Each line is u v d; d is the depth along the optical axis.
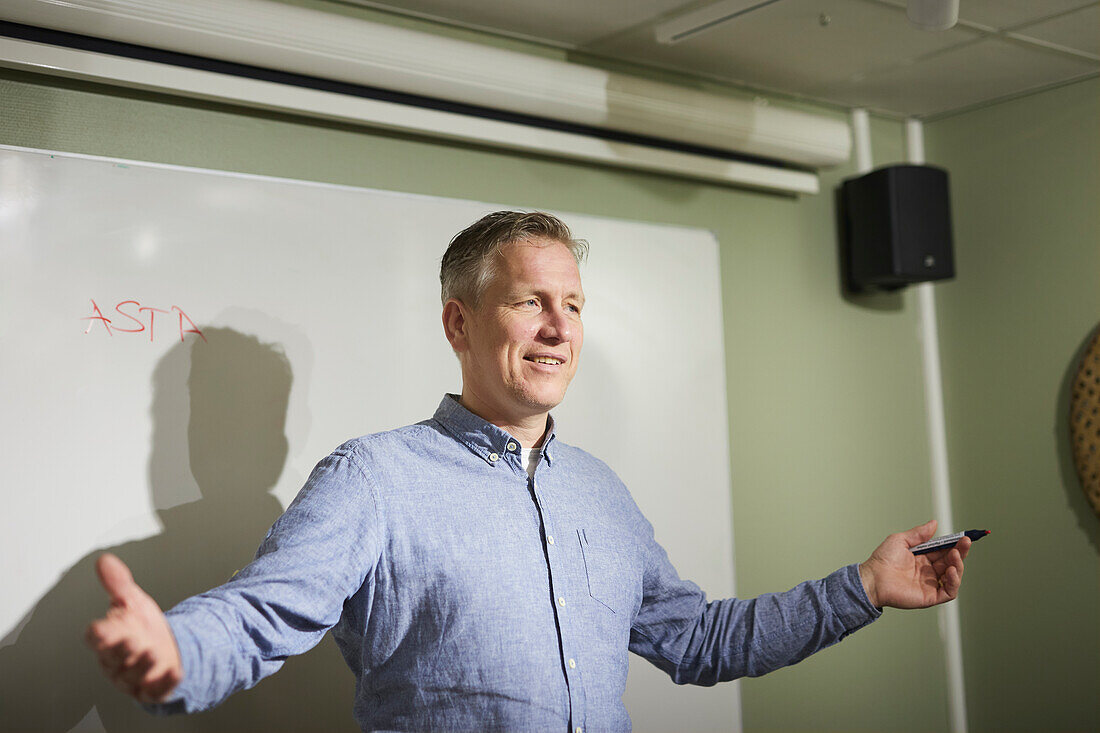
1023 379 2.81
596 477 1.61
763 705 2.54
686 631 1.62
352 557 1.26
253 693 1.83
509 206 2.27
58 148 1.75
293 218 1.95
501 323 1.45
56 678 1.64
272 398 1.88
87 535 1.68
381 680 1.35
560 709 1.34
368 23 1.96
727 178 2.56
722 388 2.53
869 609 1.53
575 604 1.42
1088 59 2.55
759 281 2.71
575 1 2.12
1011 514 2.83
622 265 2.40
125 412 1.73
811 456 2.75
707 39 2.37
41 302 1.67
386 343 2.04
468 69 2.07
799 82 2.69
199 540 1.78
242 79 1.87
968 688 2.91
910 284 2.90
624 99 2.29
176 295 1.80
